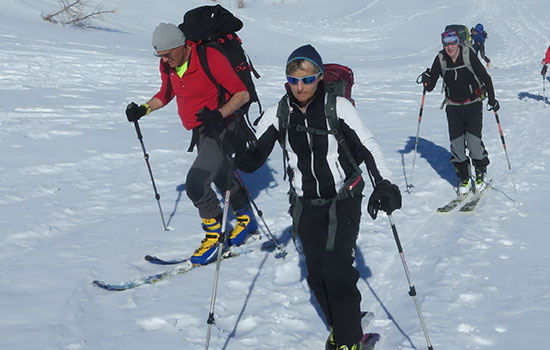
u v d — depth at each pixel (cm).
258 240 495
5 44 1524
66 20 2162
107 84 1265
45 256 448
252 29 2978
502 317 346
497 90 1412
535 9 3509
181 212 565
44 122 906
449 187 656
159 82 1335
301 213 311
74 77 1294
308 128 297
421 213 570
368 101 1289
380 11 3859
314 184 305
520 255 443
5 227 505
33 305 365
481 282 399
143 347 324
